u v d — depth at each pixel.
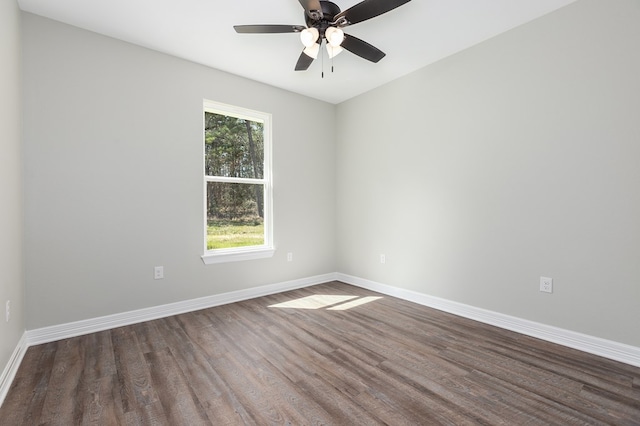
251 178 3.68
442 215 3.12
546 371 1.94
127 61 2.74
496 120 2.68
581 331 2.24
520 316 2.56
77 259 2.51
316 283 4.19
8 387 1.75
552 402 1.63
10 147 1.94
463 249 2.95
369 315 2.98
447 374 1.91
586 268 2.21
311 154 4.12
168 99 2.96
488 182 2.75
